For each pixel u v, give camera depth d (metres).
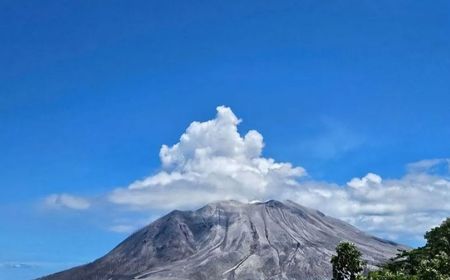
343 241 130.88
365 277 112.31
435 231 136.00
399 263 132.62
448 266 103.06
